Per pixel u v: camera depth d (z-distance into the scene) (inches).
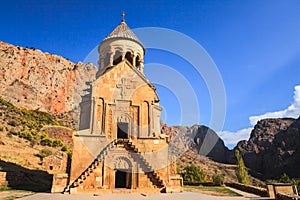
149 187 781.9
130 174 788.6
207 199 660.7
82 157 794.8
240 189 1045.2
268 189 737.0
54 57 5162.4
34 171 1190.3
